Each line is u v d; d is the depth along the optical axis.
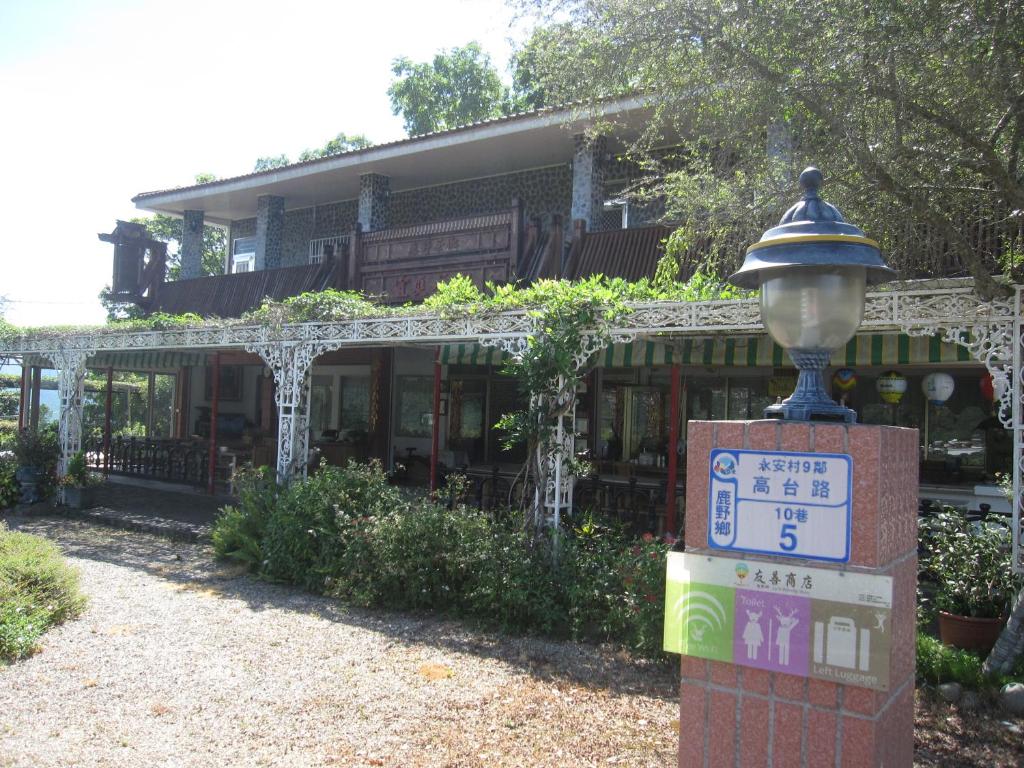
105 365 16.16
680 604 2.74
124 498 13.10
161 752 4.13
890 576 2.41
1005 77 5.50
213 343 10.31
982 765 4.14
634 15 6.89
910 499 2.80
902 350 6.91
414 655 5.82
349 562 7.45
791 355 2.88
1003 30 5.40
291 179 15.41
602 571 6.33
